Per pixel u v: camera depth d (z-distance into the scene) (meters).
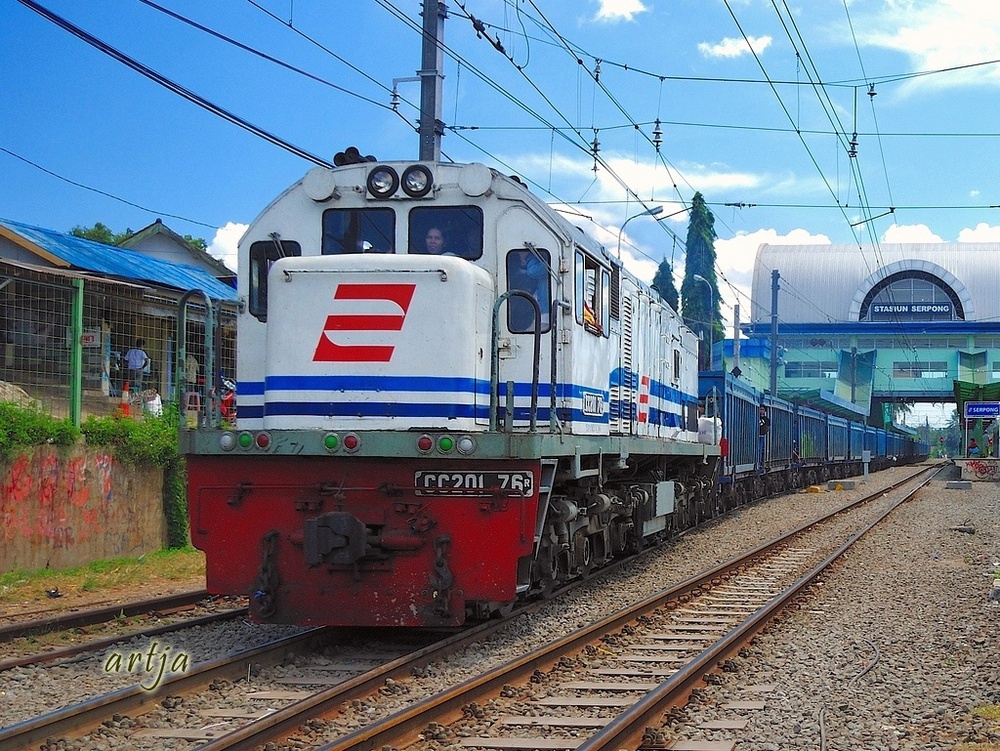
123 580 13.09
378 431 8.43
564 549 10.97
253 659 8.06
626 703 7.12
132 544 14.94
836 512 25.00
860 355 77.81
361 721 6.62
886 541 19.00
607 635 9.59
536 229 9.43
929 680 8.11
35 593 12.05
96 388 15.57
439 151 15.79
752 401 28.98
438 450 8.29
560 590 11.80
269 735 6.12
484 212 9.46
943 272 80.00
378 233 9.50
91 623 10.23
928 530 21.20
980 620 10.78
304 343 8.73
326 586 8.61
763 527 21.59
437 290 8.65
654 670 8.26
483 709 6.90
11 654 8.77
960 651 9.23
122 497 14.79
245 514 8.79
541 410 9.47
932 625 10.55
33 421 13.21
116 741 6.19
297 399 8.70
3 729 5.85
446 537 8.48
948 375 77.69
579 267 10.16
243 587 8.75
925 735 6.57
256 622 8.69
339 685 6.98
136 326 17.19
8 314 13.69
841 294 83.44
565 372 9.65
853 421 55.03
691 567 14.96
